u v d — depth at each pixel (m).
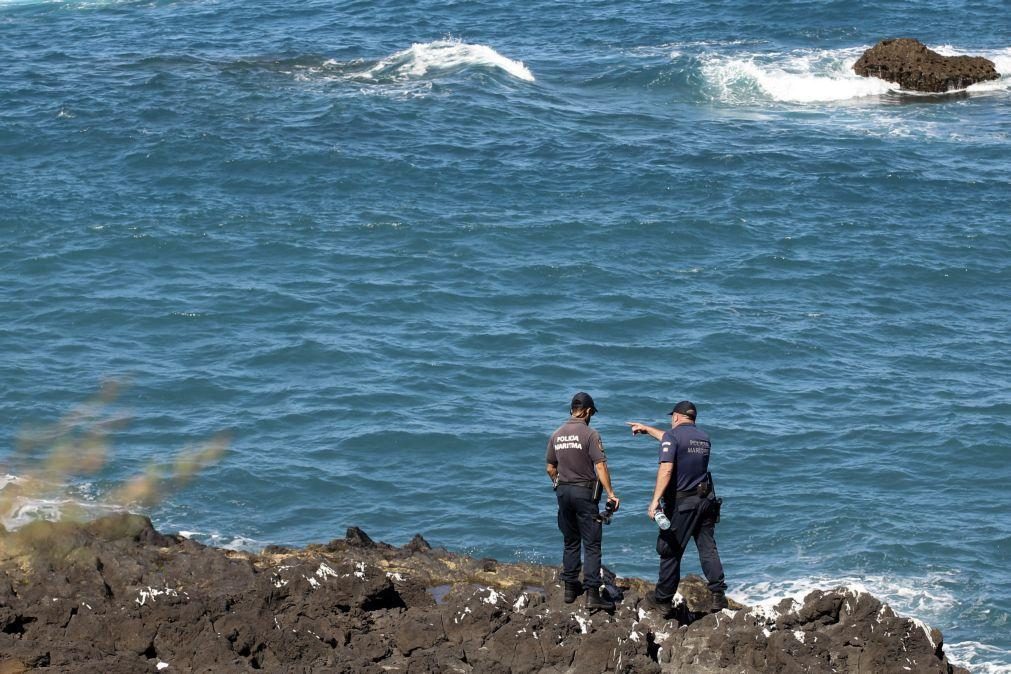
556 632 33.38
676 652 33.78
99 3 176.12
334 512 53.59
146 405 63.00
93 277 80.00
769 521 53.34
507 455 59.06
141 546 39.56
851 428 62.41
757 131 117.06
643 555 50.53
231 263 83.25
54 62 136.12
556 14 166.88
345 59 140.12
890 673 33.34
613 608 35.56
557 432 35.09
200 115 114.94
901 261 86.00
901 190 100.25
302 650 32.72
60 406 62.28
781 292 80.94
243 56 141.00
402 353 70.50
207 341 71.38
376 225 90.19
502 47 149.25
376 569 36.44
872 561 49.84
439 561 41.94
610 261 85.06
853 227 92.12
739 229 91.00
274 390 65.38
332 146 107.19
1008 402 65.31
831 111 125.44
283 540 51.00
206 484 54.88
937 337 74.88
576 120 119.12
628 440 60.88
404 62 136.62
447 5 172.75
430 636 33.91
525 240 88.25
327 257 84.44
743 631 33.59
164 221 90.00
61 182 97.88
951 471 58.00
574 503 34.66
